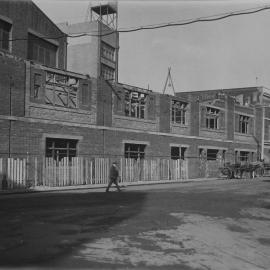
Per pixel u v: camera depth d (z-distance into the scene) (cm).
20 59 2583
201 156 4406
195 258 875
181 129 4088
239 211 1612
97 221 1260
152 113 3728
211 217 1430
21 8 3250
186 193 2312
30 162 2603
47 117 2752
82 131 3008
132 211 1495
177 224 1259
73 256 838
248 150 5319
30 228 1117
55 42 3788
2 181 2333
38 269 740
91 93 3109
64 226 1162
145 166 3544
